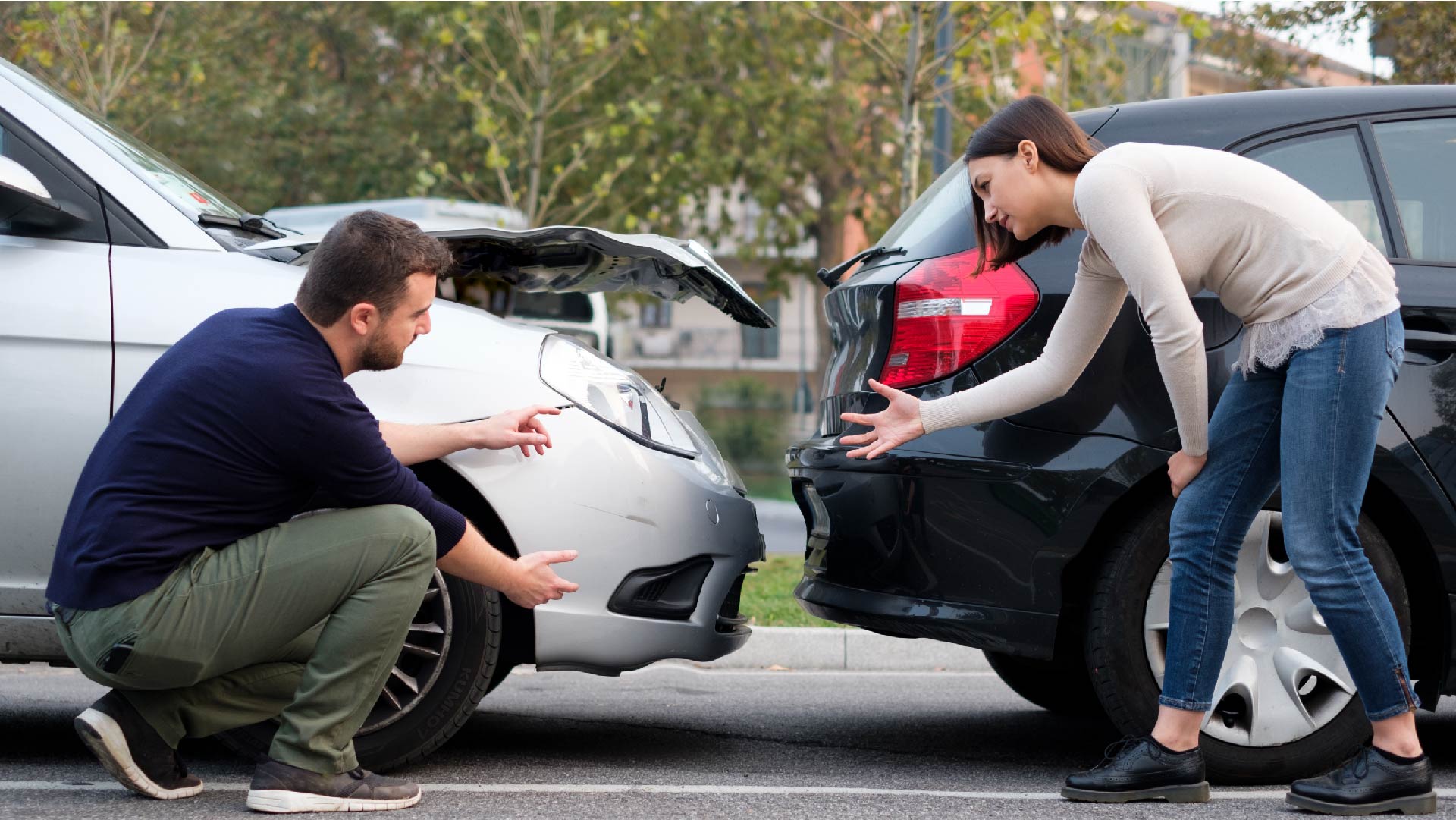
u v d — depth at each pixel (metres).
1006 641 3.35
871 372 3.53
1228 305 3.09
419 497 2.97
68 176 3.46
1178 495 3.19
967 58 10.22
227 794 3.11
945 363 3.40
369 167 23.70
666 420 3.70
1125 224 2.92
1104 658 3.37
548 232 3.70
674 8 23.16
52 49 11.63
